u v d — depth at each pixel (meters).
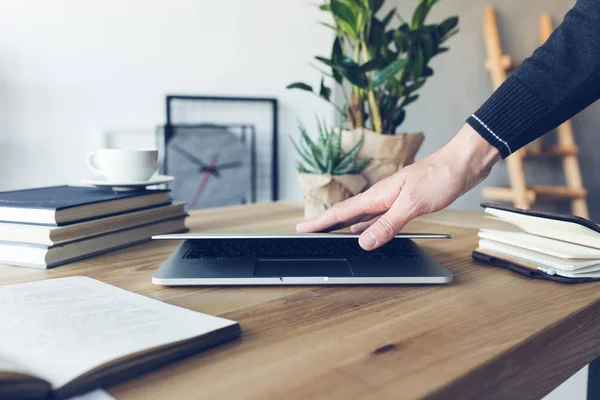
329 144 1.09
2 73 2.29
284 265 0.67
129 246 0.88
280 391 0.36
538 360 0.48
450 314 0.53
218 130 2.57
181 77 2.57
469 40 2.56
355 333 0.48
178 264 0.68
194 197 2.54
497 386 0.42
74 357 0.37
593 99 0.69
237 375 0.39
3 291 0.55
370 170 1.12
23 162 2.36
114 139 2.49
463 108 2.62
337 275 0.63
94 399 0.35
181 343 0.41
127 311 0.48
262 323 0.51
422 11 1.19
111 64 2.46
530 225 0.70
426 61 1.16
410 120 2.53
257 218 1.17
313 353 0.43
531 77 0.69
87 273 0.70
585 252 0.65
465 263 0.76
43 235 0.73
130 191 0.94
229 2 2.60
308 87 1.18
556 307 0.55
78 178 2.46
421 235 0.69
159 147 2.53
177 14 2.53
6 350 0.39
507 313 0.53
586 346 0.56
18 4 2.29
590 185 2.64
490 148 0.71
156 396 0.35
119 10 2.44
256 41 2.65
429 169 0.70
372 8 1.16
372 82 1.09
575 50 0.67
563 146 2.49
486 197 2.54
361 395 0.35
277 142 2.71
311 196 1.10
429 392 0.36
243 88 2.66
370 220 0.79
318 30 2.71
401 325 0.50
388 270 0.65
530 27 2.61
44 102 2.37
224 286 0.64
